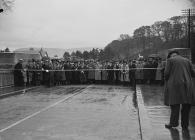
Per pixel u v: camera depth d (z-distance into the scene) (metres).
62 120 10.70
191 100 8.26
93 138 8.26
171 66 8.45
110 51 58.91
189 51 22.30
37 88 22.61
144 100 14.55
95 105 14.05
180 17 49.12
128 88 22.66
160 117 10.35
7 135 8.63
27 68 24.23
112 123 10.18
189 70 8.46
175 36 50.31
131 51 67.44
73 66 26.56
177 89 8.27
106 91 20.27
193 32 42.16
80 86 24.48
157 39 58.22
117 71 26.00
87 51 55.50
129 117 11.23
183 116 8.49
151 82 24.52
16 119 10.90
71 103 14.70
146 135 7.86
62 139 8.18
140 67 24.70
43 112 12.27
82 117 11.22
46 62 25.12
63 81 26.20
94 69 26.86
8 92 18.59
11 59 30.42
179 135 7.82
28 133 8.87
